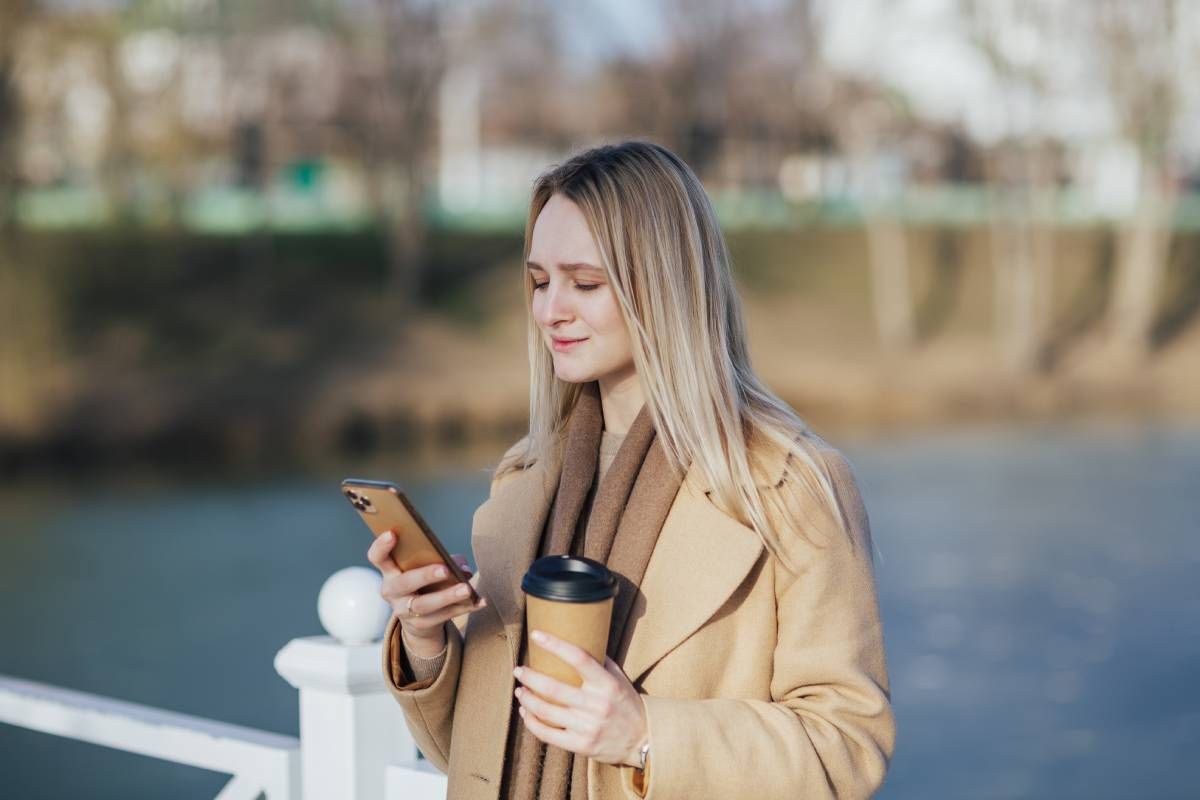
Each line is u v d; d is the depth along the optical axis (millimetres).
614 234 1618
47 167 29047
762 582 1607
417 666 1718
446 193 36781
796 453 1607
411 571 1538
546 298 1672
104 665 12859
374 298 31328
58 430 25438
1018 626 14852
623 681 1475
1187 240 38594
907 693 12789
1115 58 36438
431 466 24859
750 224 36750
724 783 1459
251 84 31766
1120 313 35938
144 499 22188
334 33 32594
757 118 36969
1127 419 31094
